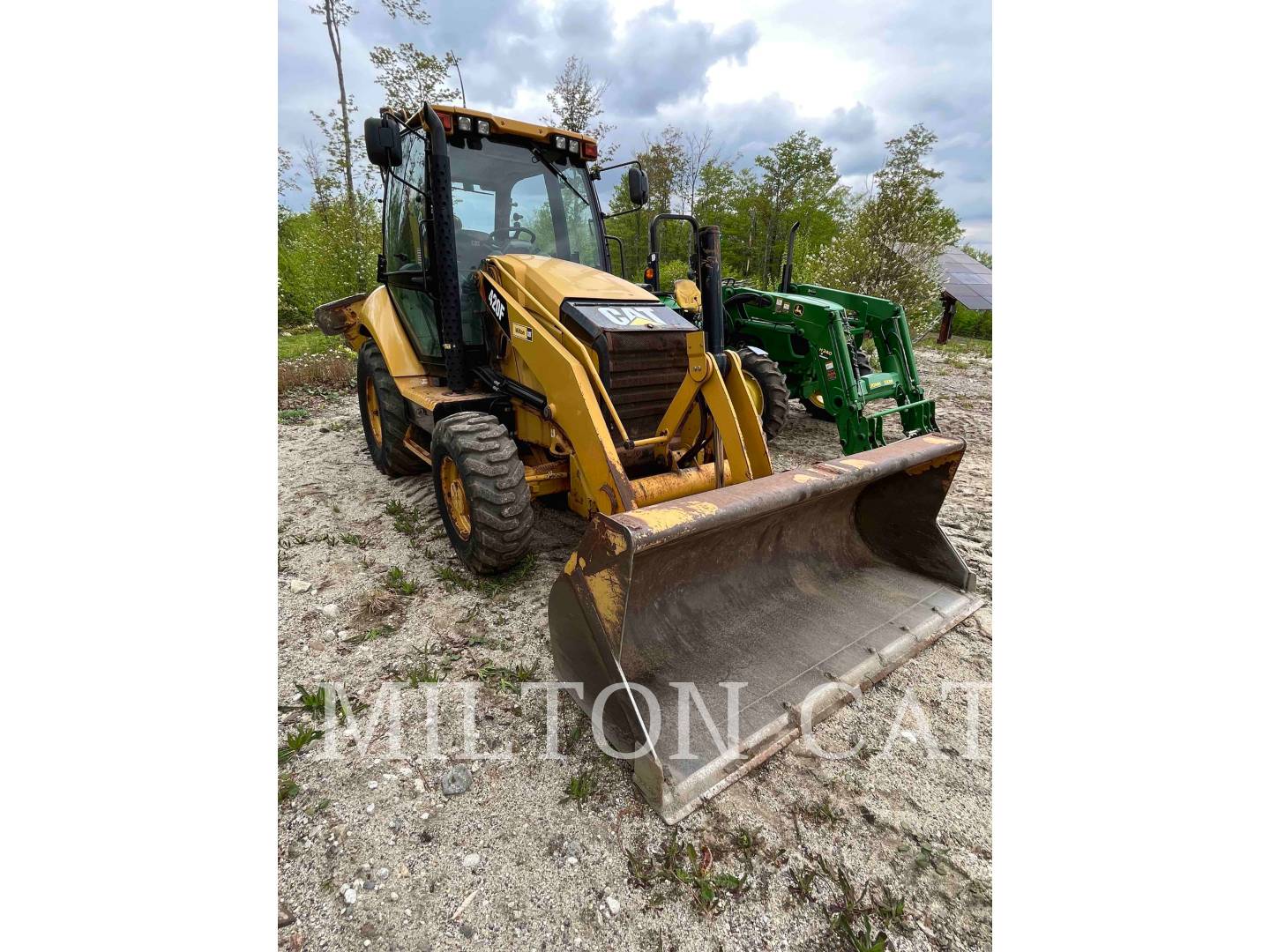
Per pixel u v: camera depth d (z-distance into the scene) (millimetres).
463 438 3174
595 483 2945
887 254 10531
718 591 2729
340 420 6965
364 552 3785
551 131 3963
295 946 1619
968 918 1732
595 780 2148
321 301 14086
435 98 13953
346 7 14438
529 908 1733
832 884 1819
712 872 1843
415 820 1993
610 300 3342
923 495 3154
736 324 6855
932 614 2996
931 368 12227
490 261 3670
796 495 2404
